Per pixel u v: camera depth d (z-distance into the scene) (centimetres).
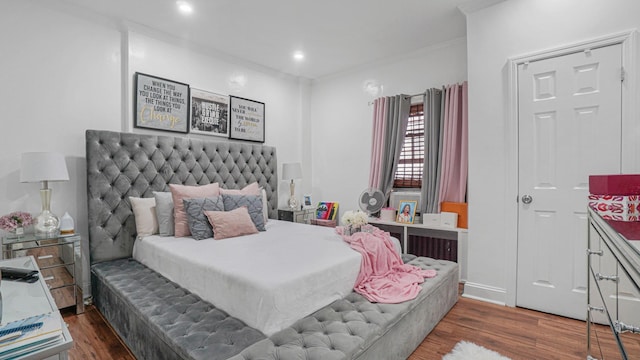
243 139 406
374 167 409
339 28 323
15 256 226
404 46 367
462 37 345
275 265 185
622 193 140
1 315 127
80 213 279
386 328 161
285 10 287
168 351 146
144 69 315
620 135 216
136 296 193
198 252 221
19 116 249
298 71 454
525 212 254
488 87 271
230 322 159
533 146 250
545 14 245
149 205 290
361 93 436
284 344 137
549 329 220
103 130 285
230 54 388
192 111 353
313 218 465
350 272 204
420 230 366
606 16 221
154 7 279
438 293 225
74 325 229
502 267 266
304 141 484
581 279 232
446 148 345
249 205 315
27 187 253
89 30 283
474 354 187
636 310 73
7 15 243
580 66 230
